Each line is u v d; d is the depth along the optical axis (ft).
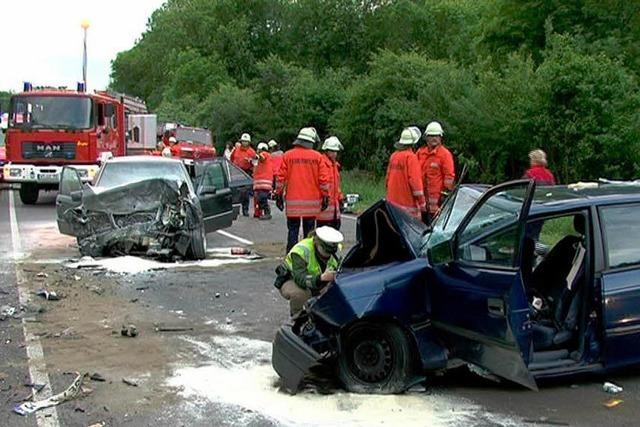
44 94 69.36
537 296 20.03
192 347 23.50
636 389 19.20
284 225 58.75
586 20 89.56
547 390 19.15
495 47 97.91
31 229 53.11
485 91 76.33
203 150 99.96
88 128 69.41
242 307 29.19
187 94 211.82
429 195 36.42
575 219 19.74
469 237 18.43
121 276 35.50
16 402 18.58
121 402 18.54
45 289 32.09
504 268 17.56
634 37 86.43
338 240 22.06
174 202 40.19
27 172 69.10
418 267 18.90
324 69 172.96
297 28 200.13
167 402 18.53
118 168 46.98
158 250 39.86
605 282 18.81
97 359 22.22
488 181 78.13
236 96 154.61
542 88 70.08
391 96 99.66
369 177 100.27
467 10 179.11
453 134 78.84
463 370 20.66
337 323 18.72
